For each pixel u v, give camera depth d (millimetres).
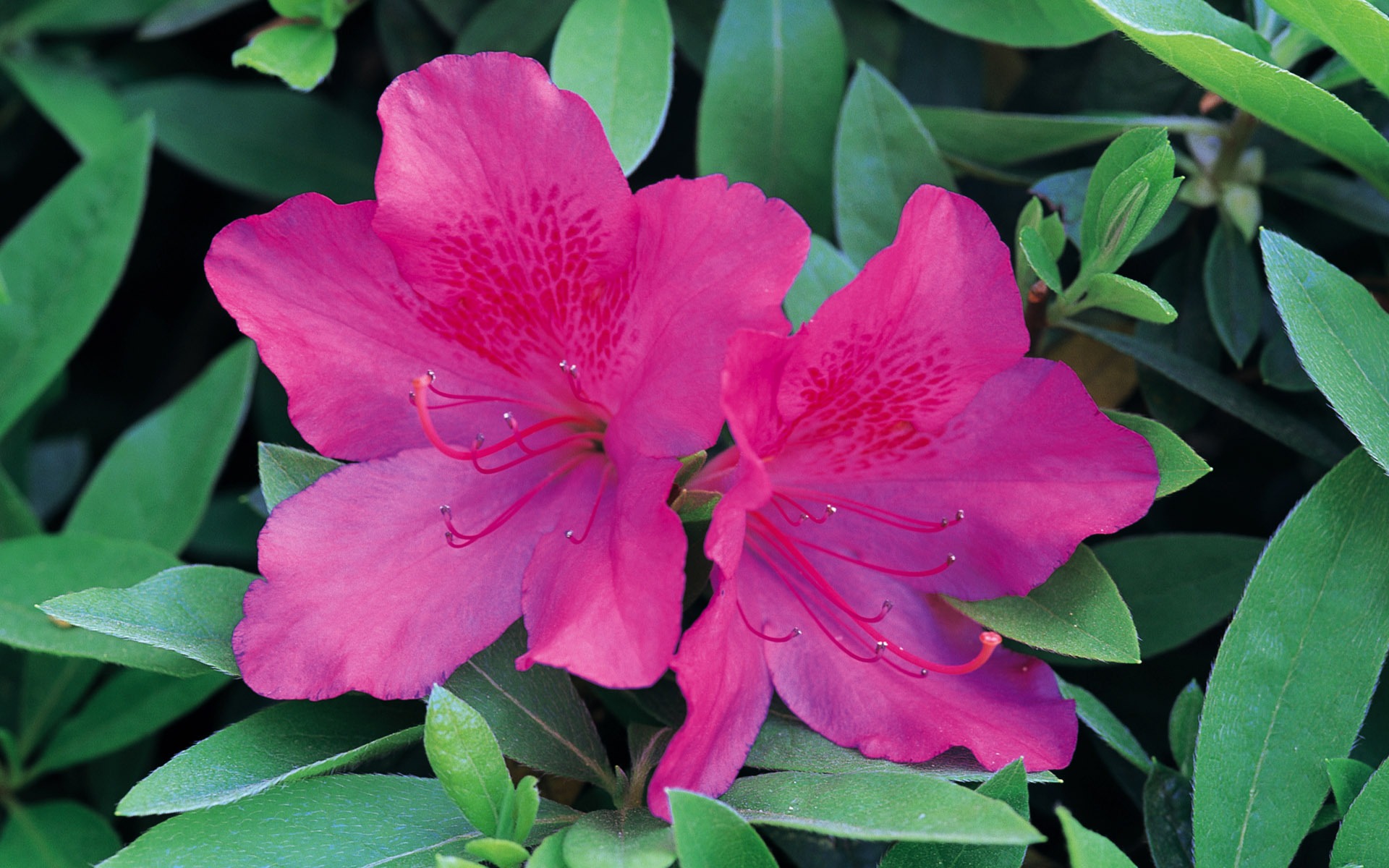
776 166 488
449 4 504
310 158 543
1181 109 492
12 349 510
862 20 505
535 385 442
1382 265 496
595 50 466
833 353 417
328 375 433
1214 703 429
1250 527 492
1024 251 442
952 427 431
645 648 402
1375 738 447
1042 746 423
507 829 411
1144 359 458
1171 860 434
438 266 428
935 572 433
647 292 421
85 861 492
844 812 407
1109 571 463
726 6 487
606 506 429
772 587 433
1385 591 431
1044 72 501
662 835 410
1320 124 448
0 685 513
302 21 475
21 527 507
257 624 419
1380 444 425
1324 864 447
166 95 540
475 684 434
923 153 474
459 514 431
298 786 421
